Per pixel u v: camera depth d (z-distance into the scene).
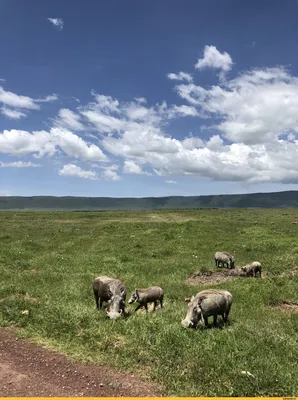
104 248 29.30
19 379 8.23
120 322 11.80
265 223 44.88
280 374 8.34
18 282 17.67
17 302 13.63
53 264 22.83
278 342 10.20
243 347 9.83
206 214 63.28
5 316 12.31
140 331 10.90
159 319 12.13
